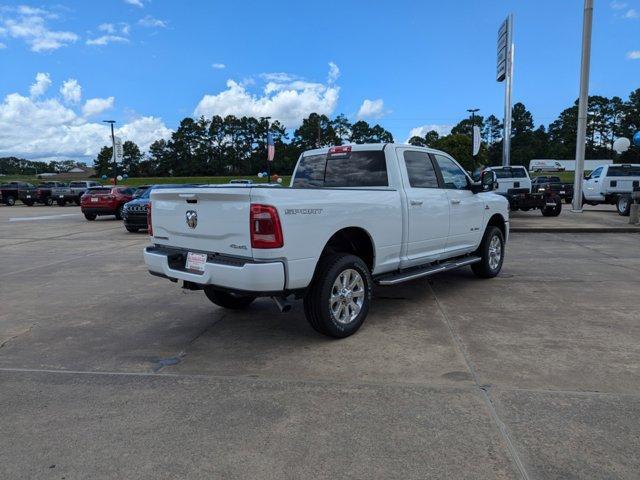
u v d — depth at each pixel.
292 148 106.00
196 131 124.19
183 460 2.87
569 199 30.48
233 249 4.46
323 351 4.64
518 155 117.50
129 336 5.19
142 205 15.50
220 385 3.90
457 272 8.34
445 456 2.87
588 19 19.05
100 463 2.85
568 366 4.15
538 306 6.08
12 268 9.40
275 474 2.73
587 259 9.65
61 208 35.31
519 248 11.22
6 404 3.61
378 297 6.63
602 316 5.61
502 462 2.80
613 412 3.35
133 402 3.62
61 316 5.97
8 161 164.25
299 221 4.40
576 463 2.79
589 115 113.81
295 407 3.50
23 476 2.73
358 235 5.32
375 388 3.79
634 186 17.72
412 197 5.84
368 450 2.95
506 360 4.30
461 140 70.19
